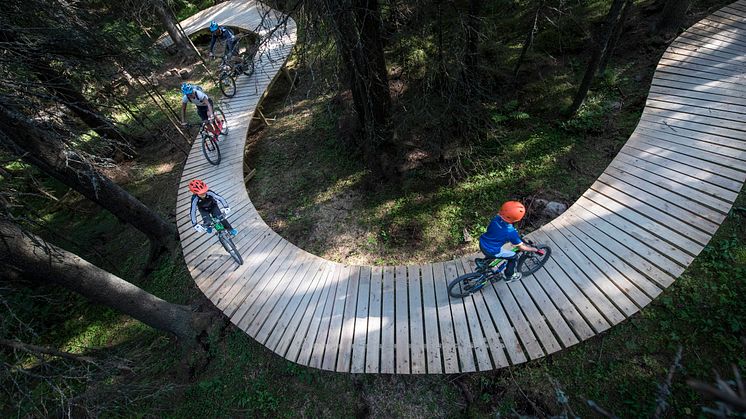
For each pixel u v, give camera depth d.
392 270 6.82
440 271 6.57
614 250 6.15
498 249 4.89
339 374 6.45
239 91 13.10
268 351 6.98
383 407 6.03
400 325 5.96
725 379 5.20
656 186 6.94
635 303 5.48
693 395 5.19
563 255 6.26
